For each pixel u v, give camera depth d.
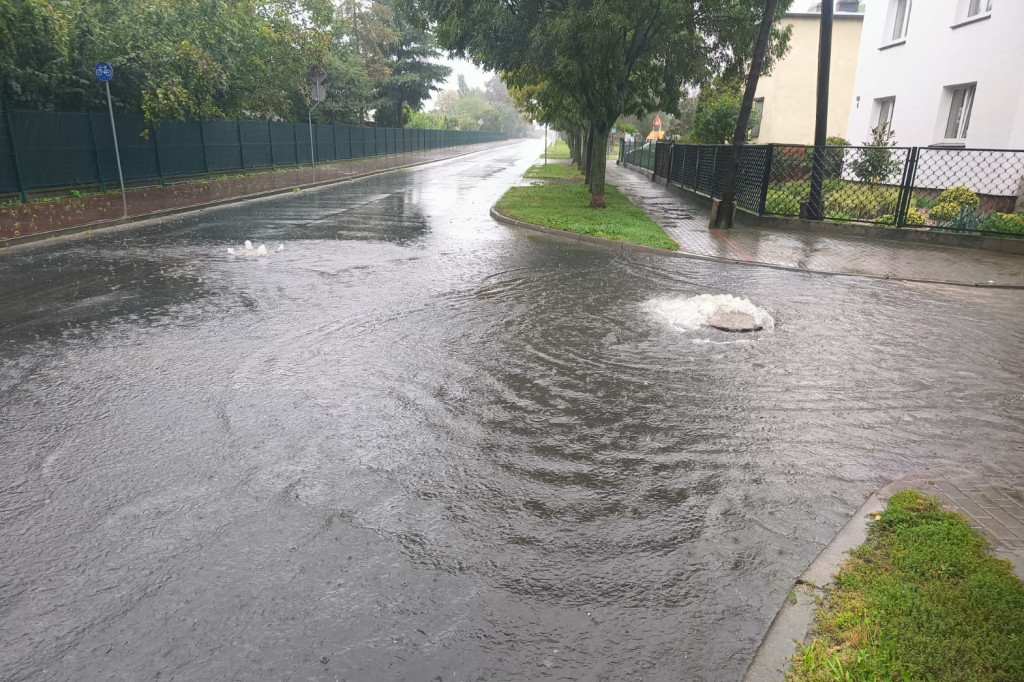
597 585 3.22
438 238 13.68
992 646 2.62
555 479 4.17
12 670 2.66
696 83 18.17
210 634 2.87
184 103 22.23
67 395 5.30
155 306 8.03
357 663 2.73
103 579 3.19
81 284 9.16
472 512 3.80
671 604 3.10
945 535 3.46
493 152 70.12
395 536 3.56
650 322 7.68
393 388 5.53
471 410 5.14
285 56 35.22
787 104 29.41
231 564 3.31
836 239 14.14
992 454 4.59
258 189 23.22
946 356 6.71
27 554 3.36
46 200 17.70
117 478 4.07
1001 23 14.95
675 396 5.52
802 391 5.69
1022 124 14.52
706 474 4.27
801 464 4.42
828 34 14.70
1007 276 10.71
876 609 2.88
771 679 2.59
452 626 2.94
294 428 4.77
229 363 6.06
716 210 15.45
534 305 8.34
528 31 16.16
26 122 17.25
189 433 4.66
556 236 14.27
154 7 23.50
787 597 3.05
